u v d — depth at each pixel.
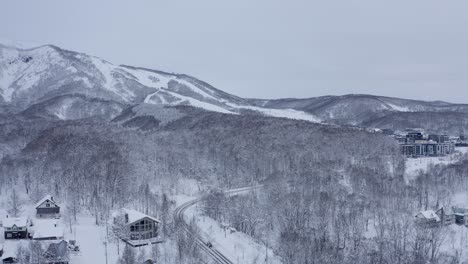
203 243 178.88
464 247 196.62
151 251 161.25
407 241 186.50
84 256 162.12
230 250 174.00
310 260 163.38
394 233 186.12
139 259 151.50
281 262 167.00
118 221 182.00
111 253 165.75
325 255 168.75
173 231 179.50
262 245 185.25
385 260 172.75
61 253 153.12
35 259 152.00
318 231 190.62
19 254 152.88
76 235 182.12
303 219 197.88
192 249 162.25
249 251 174.88
